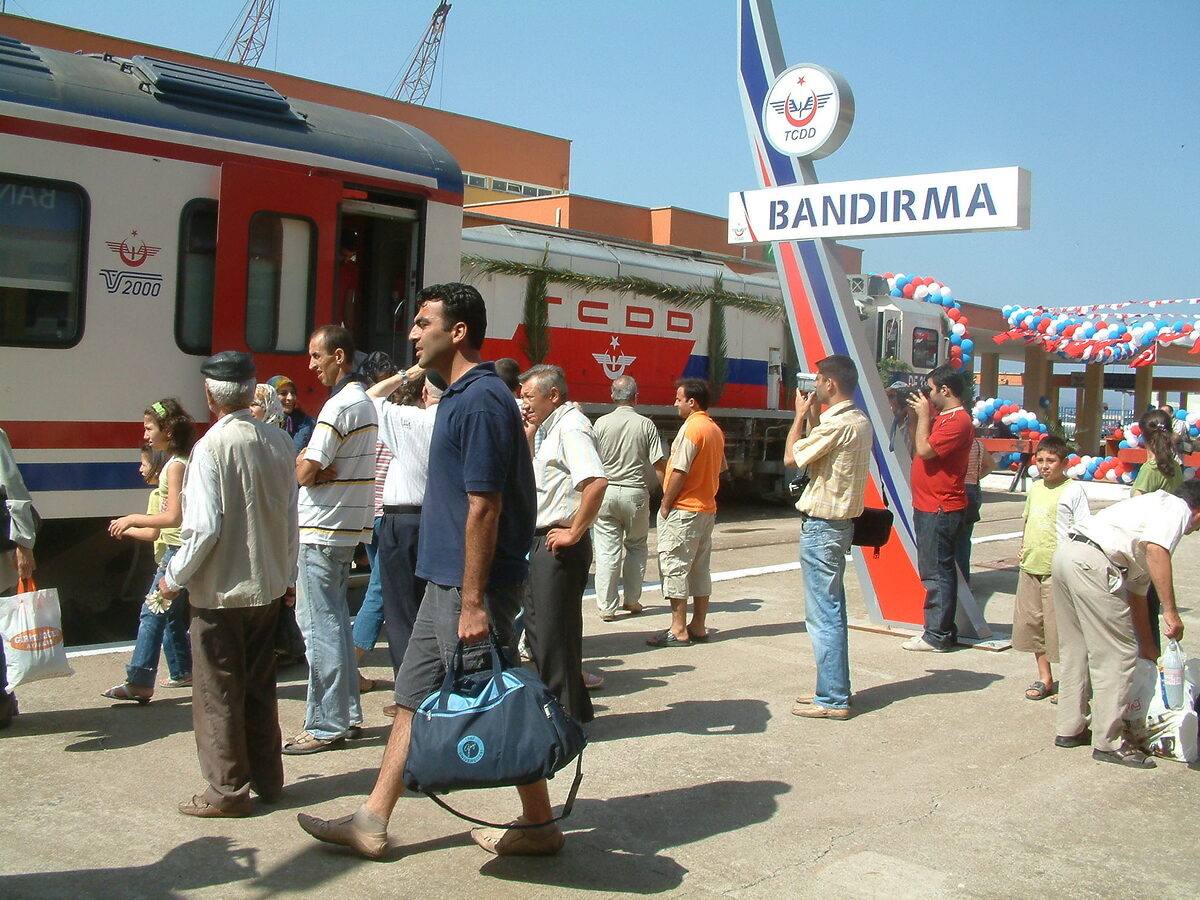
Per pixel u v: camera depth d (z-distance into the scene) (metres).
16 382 6.87
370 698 6.07
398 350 9.02
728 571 11.01
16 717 5.52
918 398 7.51
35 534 5.34
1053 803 4.80
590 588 9.91
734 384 16.66
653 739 5.57
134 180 7.32
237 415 4.29
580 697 5.52
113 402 7.29
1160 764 5.36
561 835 4.11
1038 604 6.41
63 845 4.05
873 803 4.75
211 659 4.30
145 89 7.56
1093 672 5.38
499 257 13.12
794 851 4.22
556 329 13.85
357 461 5.18
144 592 8.05
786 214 7.96
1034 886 3.97
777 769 5.16
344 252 9.55
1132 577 5.36
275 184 7.88
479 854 4.11
